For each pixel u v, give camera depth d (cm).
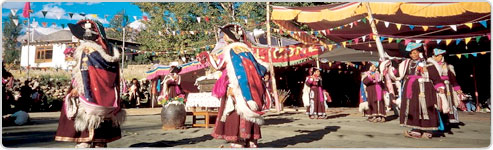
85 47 341
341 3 991
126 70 2555
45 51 3009
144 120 805
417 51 489
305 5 1769
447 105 462
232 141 371
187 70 1518
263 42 1366
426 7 841
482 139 476
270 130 579
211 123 649
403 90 503
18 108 987
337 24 1183
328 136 502
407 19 1014
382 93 756
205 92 620
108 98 342
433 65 473
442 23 984
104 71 344
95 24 360
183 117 594
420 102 477
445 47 1208
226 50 367
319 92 857
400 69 504
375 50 1310
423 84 478
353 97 1750
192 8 2108
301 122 737
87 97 329
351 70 1627
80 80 332
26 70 2198
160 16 2191
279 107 1158
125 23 1159
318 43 1369
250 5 1884
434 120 470
